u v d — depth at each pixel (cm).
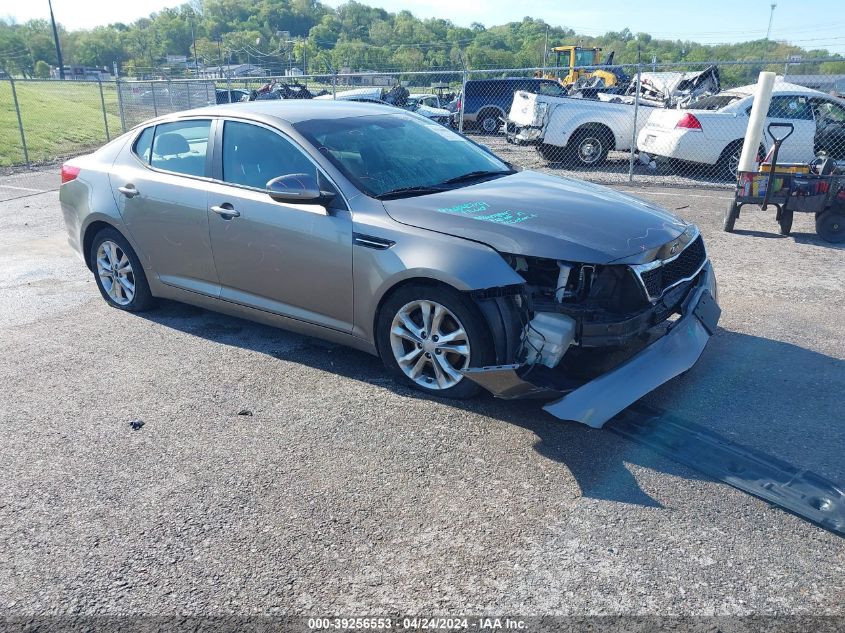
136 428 377
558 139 1352
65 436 371
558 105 1341
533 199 405
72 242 589
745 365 440
